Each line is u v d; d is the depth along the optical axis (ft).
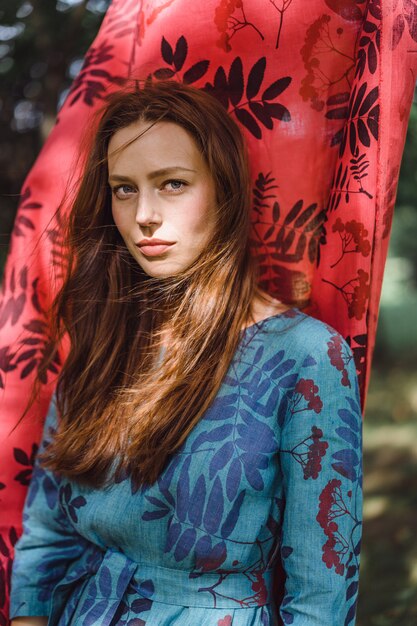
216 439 3.26
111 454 3.46
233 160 3.44
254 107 4.02
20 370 4.35
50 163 4.43
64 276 4.25
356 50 3.80
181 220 3.36
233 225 3.43
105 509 3.41
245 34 3.96
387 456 15.81
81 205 3.76
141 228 3.40
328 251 3.92
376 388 26.96
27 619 3.83
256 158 4.05
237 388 3.31
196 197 3.37
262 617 3.33
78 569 3.66
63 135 4.44
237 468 3.19
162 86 3.52
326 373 3.19
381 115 3.62
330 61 3.85
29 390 4.33
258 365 3.32
